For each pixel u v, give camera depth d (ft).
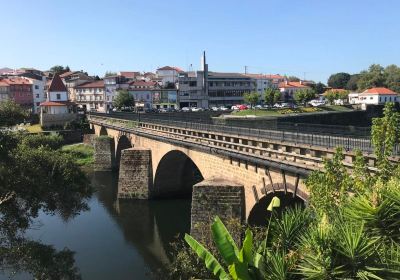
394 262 32.30
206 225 97.14
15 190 72.49
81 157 264.72
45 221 144.46
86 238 127.85
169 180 173.78
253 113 322.55
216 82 487.20
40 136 121.60
